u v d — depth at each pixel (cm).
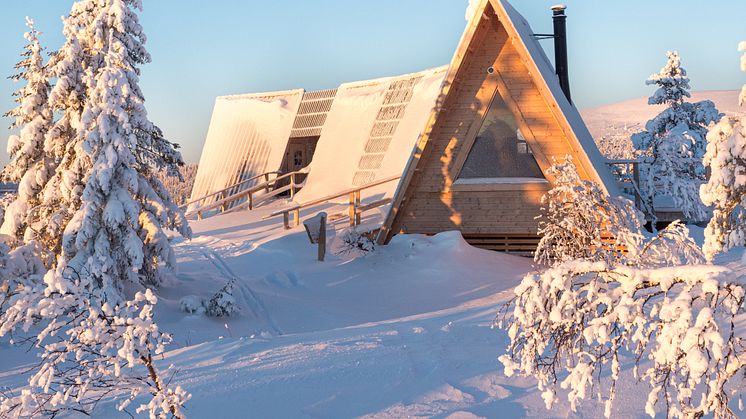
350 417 669
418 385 753
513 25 2144
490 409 660
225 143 4441
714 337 415
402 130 3381
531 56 2161
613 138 9288
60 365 891
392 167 3244
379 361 862
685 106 4212
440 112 2294
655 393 464
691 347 418
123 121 1902
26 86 2183
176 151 2127
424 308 1870
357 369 827
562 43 2930
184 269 2295
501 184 2345
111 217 1847
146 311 598
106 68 1933
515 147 2359
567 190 1212
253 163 4141
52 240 2077
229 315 1798
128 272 1917
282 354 940
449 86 2234
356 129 3669
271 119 4172
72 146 2059
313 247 2406
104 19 2047
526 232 2336
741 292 434
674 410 466
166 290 2023
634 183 2641
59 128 2106
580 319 505
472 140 2364
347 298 1995
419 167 2361
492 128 2367
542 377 530
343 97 3941
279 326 1762
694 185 2797
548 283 502
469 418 641
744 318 854
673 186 2848
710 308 434
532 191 2333
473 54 2320
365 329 1162
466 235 2408
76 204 1978
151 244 1997
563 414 636
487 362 831
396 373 804
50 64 2122
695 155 3959
